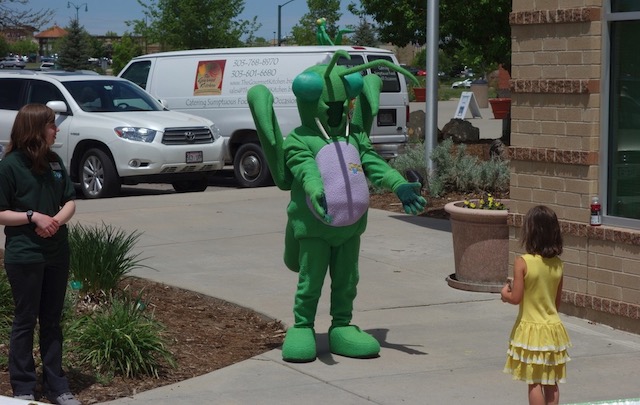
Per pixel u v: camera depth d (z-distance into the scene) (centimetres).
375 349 675
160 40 3600
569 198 787
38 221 539
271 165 666
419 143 1623
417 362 666
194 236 1147
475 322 777
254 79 1719
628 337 734
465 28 1962
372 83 688
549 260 525
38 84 1630
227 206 1382
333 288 684
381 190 1475
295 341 666
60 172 569
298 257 686
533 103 812
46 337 571
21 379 563
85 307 745
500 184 1449
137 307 714
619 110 759
